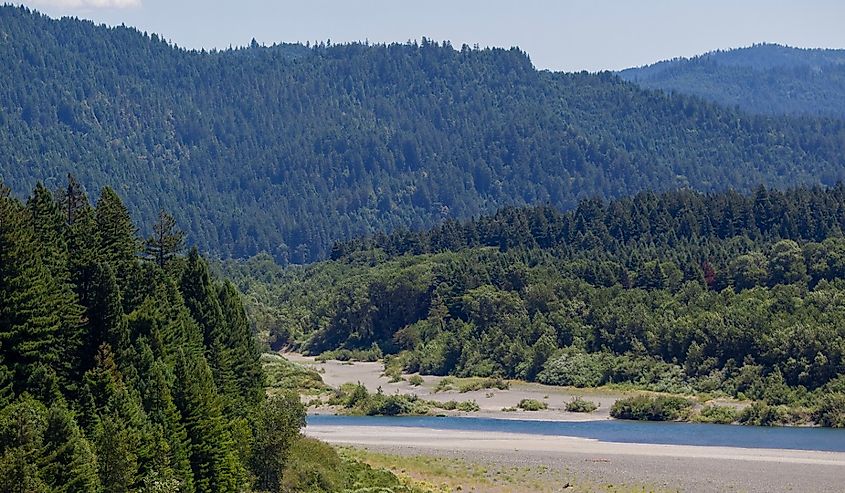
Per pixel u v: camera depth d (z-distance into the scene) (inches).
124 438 1915.6
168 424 2204.7
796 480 3174.2
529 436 4244.6
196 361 2534.5
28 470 1600.6
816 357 4734.3
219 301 3235.7
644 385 5403.5
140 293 2596.0
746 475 3260.3
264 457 2662.4
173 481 2022.6
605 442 4045.3
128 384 2176.4
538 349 5920.3
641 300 6151.6
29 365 2004.2
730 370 5113.2
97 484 1817.2
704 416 4662.9
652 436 4197.8
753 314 5280.5
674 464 3476.9
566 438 4173.2
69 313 2166.6
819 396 4603.8
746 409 4591.5
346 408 5211.6
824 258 5944.9
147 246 3169.3
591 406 5036.9
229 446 2449.6
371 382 6117.1
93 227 2564.0
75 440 1777.8
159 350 2436.0
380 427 4564.5
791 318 5137.8
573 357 5812.0
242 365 3137.3
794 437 4092.0
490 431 4411.9
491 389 5659.5
